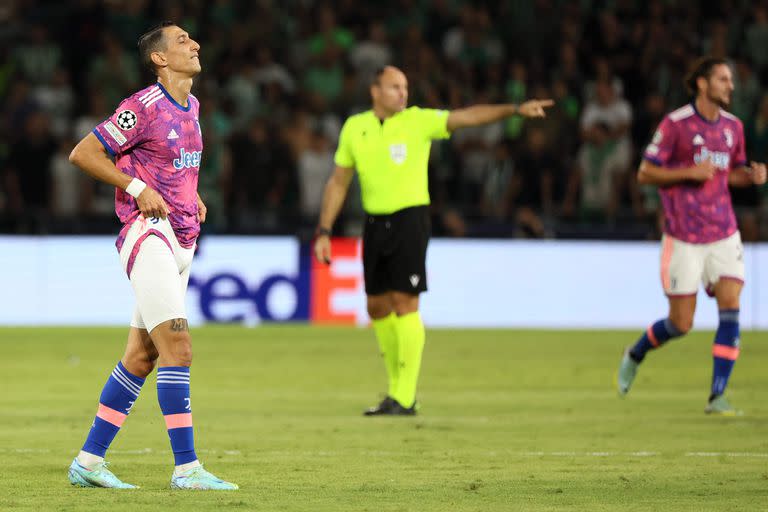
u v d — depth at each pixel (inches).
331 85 2987.2
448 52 3070.9
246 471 925.2
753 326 2477.9
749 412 1338.6
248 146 2711.6
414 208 1301.7
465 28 3034.0
